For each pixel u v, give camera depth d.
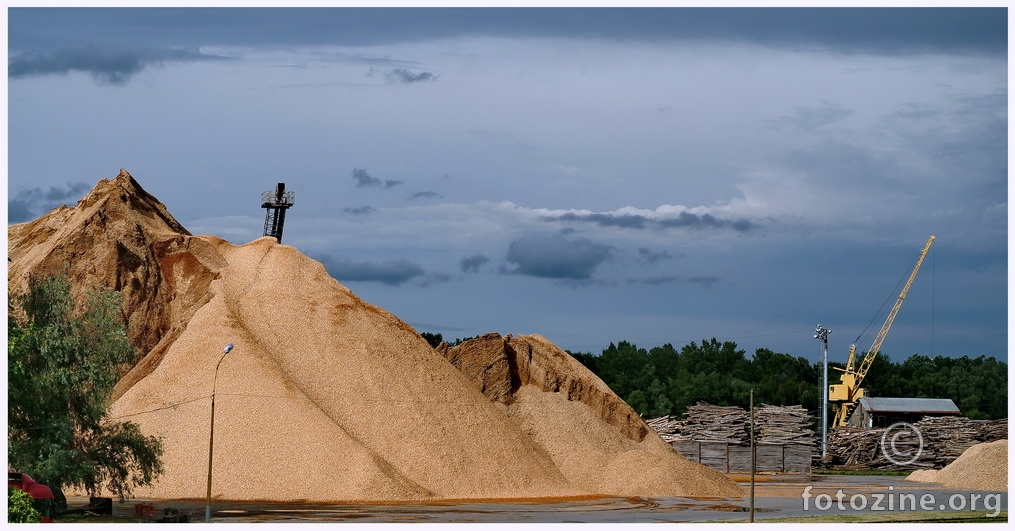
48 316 57.03
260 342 77.19
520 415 90.62
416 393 76.62
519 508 61.34
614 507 63.06
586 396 95.31
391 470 68.19
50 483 52.59
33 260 84.81
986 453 89.19
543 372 95.19
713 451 108.69
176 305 83.44
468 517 54.50
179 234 87.06
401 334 82.62
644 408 175.00
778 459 109.31
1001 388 182.25
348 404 74.12
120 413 68.75
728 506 64.38
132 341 81.19
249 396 70.19
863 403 141.75
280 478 65.56
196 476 65.25
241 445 67.12
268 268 85.12
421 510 58.88
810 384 189.50
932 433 113.50
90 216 85.00
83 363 55.62
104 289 62.62
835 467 115.12
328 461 66.69
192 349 73.69
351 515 55.00
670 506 64.12
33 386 53.28
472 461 72.69
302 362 76.62
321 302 81.75
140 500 62.38
